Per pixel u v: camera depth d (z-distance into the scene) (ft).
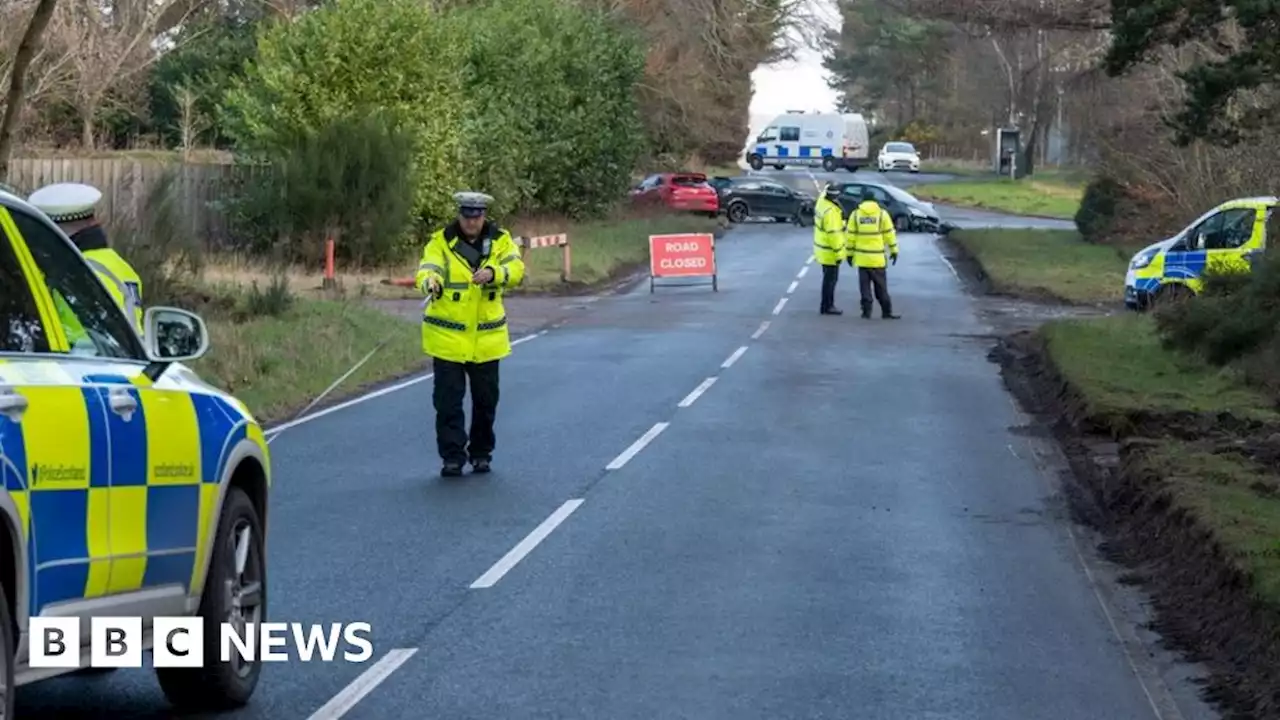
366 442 112.37
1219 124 163.22
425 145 269.64
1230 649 61.82
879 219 208.64
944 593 71.72
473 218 97.86
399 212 254.06
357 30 262.67
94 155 283.59
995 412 130.31
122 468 44.01
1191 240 198.18
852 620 66.54
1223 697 56.54
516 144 332.80
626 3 412.36
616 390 140.26
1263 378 128.06
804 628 65.16
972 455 109.70
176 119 347.15
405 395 138.10
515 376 149.59
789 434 117.29
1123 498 91.91
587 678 57.62
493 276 97.76
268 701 54.13
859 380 148.87
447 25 279.69
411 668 58.54
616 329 194.90
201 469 49.16
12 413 38.81
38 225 45.14
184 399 48.93
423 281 96.68
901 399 136.87
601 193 374.43
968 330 196.24
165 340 50.49
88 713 52.34
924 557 78.89
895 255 210.59
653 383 145.07
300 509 88.28
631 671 58.65
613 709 53.98
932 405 133.69
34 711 52.44
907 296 242.17
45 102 288.71
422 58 269.64
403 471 100.89
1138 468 92.68
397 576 73.15
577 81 360.28
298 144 255.70
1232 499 80.48
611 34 377.09
